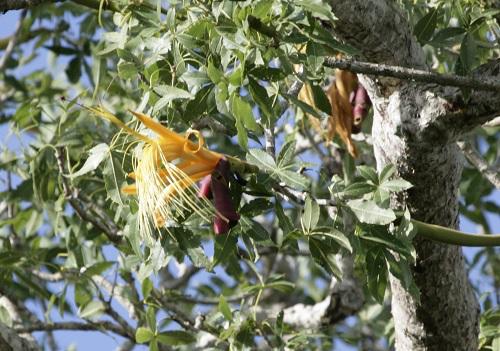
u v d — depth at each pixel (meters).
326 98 6.69
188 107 6.56
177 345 8.21
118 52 6.99
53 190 9.45
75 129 8.94
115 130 9.01
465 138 9.28
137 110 6.67
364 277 7.16
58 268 9.31
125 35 7.11
